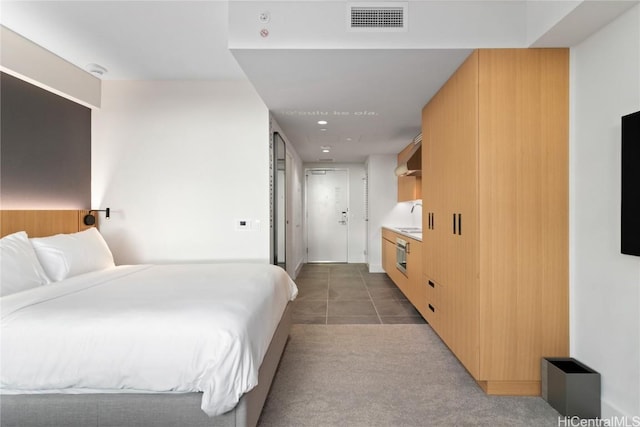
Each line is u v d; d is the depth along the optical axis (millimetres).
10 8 2029
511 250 2029
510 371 2037
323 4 2033
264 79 2500
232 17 2033
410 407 1908
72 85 2873
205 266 2727
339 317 3514
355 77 2465
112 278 2234
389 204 5922
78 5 2010
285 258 4336
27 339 1388
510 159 2027
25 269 2035
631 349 1631
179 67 2941
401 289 4312
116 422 1421
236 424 1422
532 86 2020
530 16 1979
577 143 1977
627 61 1646
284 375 2271
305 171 7078
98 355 1376
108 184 3266
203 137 3279
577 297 1987
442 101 2631
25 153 2561
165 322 1435
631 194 1542
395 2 2025
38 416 1425
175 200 3279
